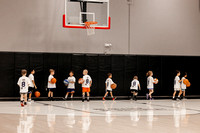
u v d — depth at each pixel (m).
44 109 11.46
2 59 17.98
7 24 18.23
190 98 19.02
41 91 18.42
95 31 19.44
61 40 18.92
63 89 18.70
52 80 16.50
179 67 20.42
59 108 11.85
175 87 17.44
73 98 18.38
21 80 12.80
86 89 15.82
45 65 18.59
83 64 19.12
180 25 20.64
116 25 19.72
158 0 20.36
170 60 20.33
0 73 17.91
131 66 19.80
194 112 10.50
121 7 19.80
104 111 10.70
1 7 18.19
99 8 18.50
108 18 18.53
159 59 20.16
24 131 6.54
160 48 20.30
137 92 18.22
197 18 20.73
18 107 12.37
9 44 18.22
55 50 18.81
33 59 18.45
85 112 10.37
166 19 20.45
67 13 18.05
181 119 8.57
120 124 7.57
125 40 19.83
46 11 18.78
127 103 14.68
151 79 17.66
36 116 9.20
